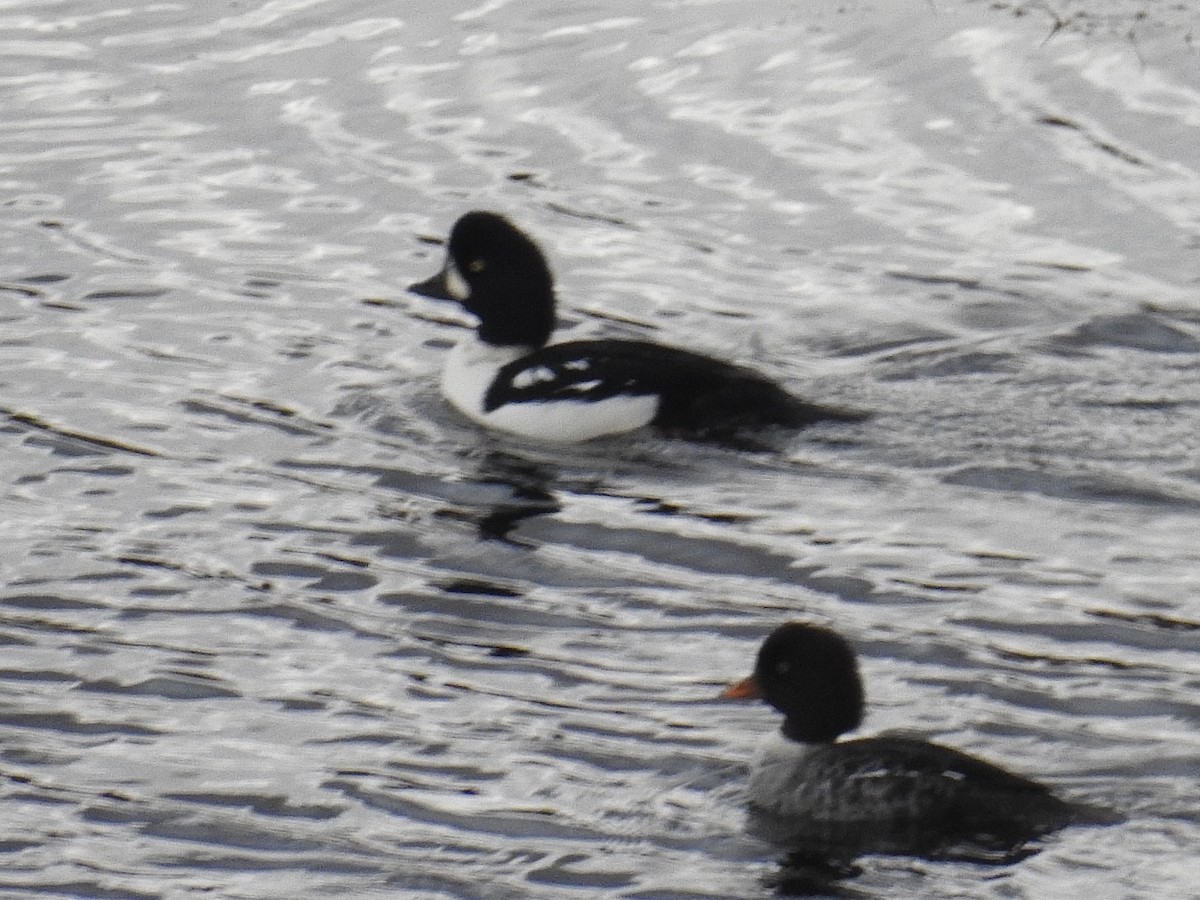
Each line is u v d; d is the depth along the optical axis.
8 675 14.71
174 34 25.33
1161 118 22.86
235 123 23.41
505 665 14.82
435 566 16.20
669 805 13.08
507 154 22.69
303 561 16.27
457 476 17.59
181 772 13.59
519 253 18.94
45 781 13.52
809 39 24.66
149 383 19.03
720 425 17.95
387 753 13.76
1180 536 16.17
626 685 14.52
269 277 20.84
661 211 21.70
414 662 14.88
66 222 21.73
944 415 18.08
